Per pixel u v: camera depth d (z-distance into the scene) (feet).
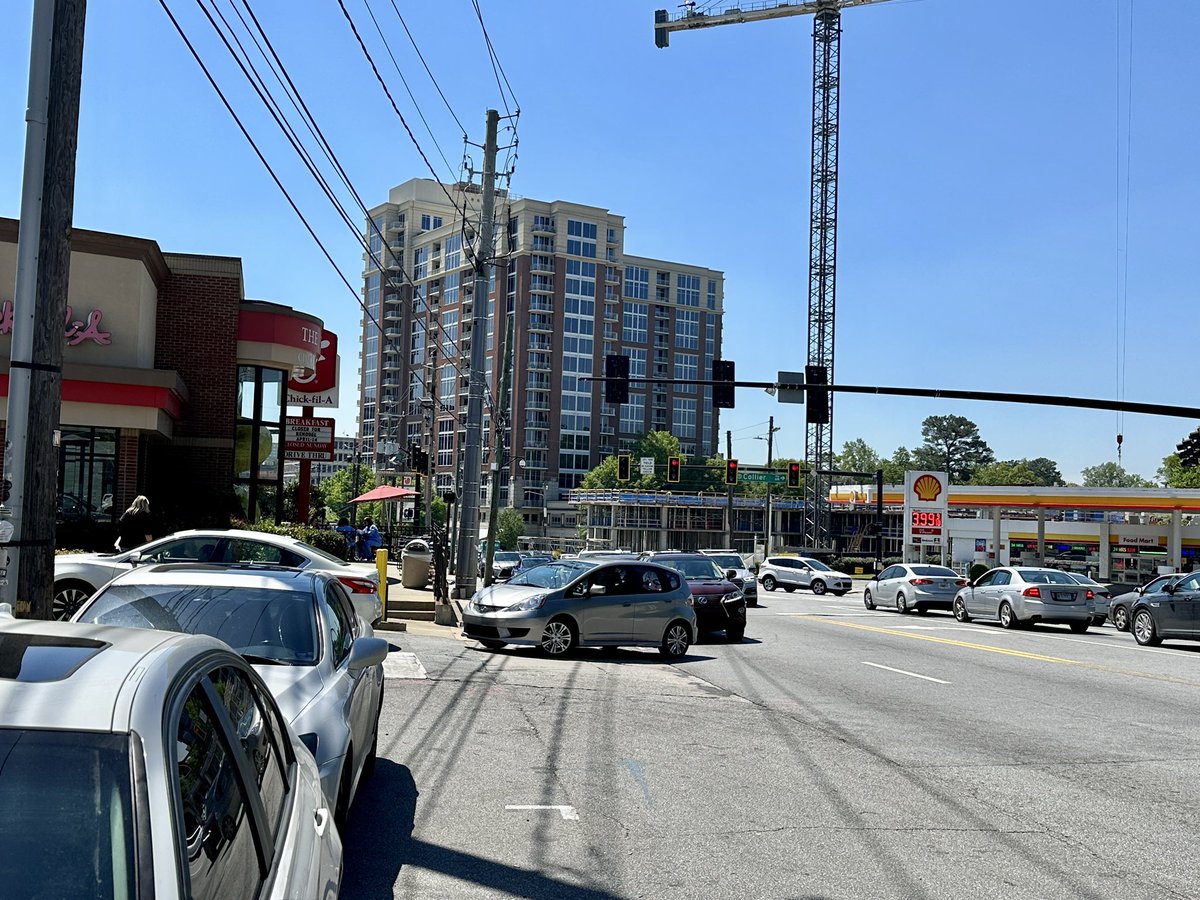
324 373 120.67
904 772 29.27
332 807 17.20
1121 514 224.53
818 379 86.74
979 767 30.30
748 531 383.24
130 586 21.99
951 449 633.20
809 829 23.13
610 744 31.35
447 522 109.60
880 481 231.50
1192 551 216.54
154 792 7.80
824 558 250.98
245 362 95.96
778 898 18.71
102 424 75.36
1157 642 75.41
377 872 19.12
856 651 64.49
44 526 26.35
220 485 93.04
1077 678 52.37
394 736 30.66
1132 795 27.45
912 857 21.38
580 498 396.98
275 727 12.44
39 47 26.61
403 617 71.67
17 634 9.82
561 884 19.03
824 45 312.50
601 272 491.31
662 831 22.61
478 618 54.90
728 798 25.59
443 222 529.86
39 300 26.45
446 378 486.38
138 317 78.74
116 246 77.61
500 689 40.55
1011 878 20.26
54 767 7.77
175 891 7.23
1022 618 89.10
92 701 8.41
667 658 57.36
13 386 26.22
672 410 528.22
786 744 32.71
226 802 9.25
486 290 82.33
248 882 8.94
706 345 544.62
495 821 22.75
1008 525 240.94
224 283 93.86
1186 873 20.94
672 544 376.68
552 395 478.59
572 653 56.95
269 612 21.42
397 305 524.11
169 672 9.23
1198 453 256.52
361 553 131.34
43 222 26.58
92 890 7.07
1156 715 40.96
